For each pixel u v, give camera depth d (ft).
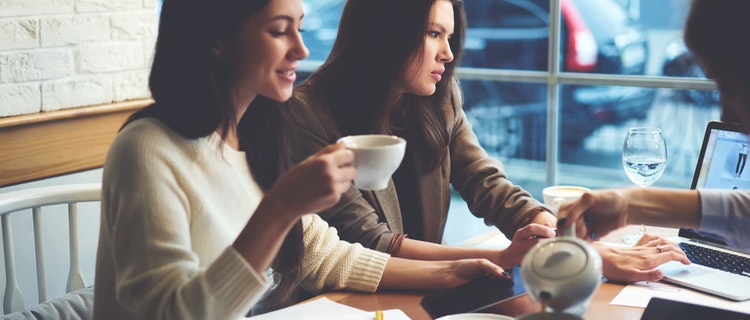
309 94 6.36
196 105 4.21
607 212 4.29
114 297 4.25
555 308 3.41
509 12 13.80
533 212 6.25
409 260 5.34
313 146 6.23
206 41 4.17
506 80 13.00
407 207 6.68
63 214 8.13
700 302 4.80
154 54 4.29
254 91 4.38
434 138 6.59
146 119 4.25
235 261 3.72
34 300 8.01
